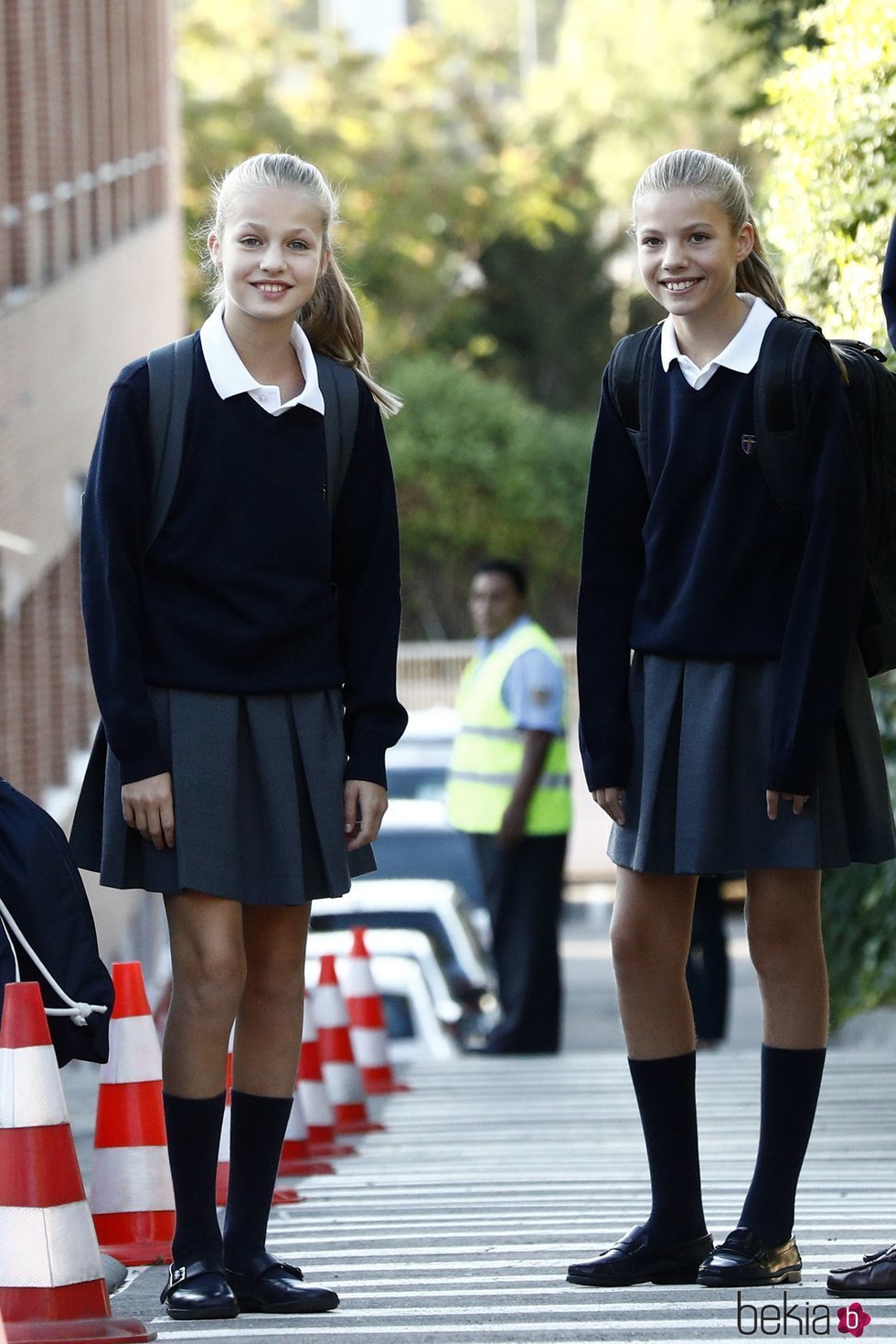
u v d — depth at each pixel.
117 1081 15.11
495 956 32.41
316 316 12.55
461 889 44.75
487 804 32.06
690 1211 12.30
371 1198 17.44
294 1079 12.48
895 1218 14.40
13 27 41.94
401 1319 11.40
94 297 52.25
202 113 121.25
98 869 12.12
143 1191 14.98
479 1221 15.38
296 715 12.07
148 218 68.56
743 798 11.87
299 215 11.94
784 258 19.64
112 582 11.79
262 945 12.45
